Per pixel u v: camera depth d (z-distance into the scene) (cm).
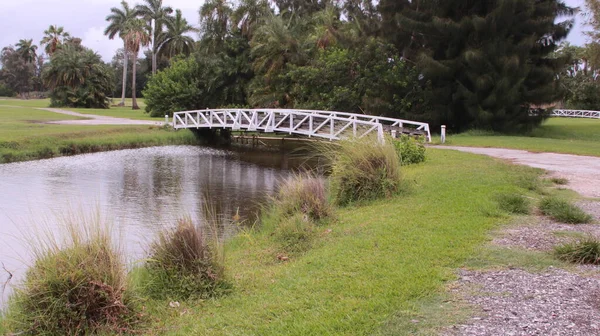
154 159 2275
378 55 3041
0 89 10794
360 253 595
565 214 712
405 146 1442
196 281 514
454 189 956
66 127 2997
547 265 524
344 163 1002
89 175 1767
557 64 2903
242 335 398
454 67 2723
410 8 2938
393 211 823
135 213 1156
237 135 3575
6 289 630
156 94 4569
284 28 3794
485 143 2100
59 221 676
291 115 2311
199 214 1152
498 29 2670
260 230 870
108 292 440
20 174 1742
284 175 1845
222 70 4538
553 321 388
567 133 2966
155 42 6675
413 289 461
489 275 498
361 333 379
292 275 542
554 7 2806
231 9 4594
